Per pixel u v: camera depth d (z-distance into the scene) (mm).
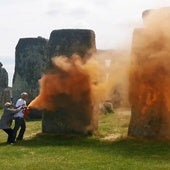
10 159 17562
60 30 23219
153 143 20109
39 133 23141
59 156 17844
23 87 37156
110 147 19641
